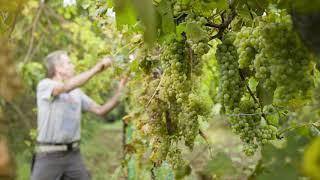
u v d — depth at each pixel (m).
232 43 1.76
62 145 4.52
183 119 2.07
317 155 0.78
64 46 6.37
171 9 1.78
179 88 2.01
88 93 6.09
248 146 1.72
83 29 5.48
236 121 1.74
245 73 1.78
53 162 4.51
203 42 1.85
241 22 1.90
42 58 6.43
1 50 1.03
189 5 1.84
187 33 1.82
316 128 1.54
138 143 3.08
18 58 6.14
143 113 2.61
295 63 1.27
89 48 5.46
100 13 2.37
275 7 1.46
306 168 0.78
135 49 2.65
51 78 4.60
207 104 2.03
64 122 4.50
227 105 1.76
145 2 0.79
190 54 1.98
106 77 5.70
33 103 6.55
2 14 1.57
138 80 2.82
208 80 2.96
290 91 1.29
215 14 1.92
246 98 1.89
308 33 1.05
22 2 1.01
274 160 1.05
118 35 3.53
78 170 4.61
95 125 9.97
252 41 1.45
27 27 5.73
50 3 5.47
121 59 2.96
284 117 1.78
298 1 0.98
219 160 1.17
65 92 4.30
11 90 1.04
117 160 8.38
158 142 2.30
